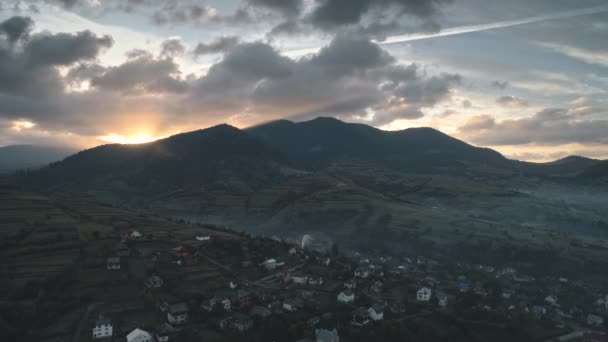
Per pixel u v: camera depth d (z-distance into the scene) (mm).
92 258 181750
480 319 161875
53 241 195250
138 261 184125
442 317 158500
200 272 178750
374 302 163250
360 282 187125
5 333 120625
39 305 138500
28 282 150250
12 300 139125
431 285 199000
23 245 187875
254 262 198250
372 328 140250
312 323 139375
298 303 151875
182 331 129750
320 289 173375
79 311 141000
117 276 167375
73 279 160000
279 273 188875
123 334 127625
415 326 146375
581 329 168500
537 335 157625
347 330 138000
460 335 149250
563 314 184000
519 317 166750
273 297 158875
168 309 142500
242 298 154125
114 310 143000
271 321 135750
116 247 195000
